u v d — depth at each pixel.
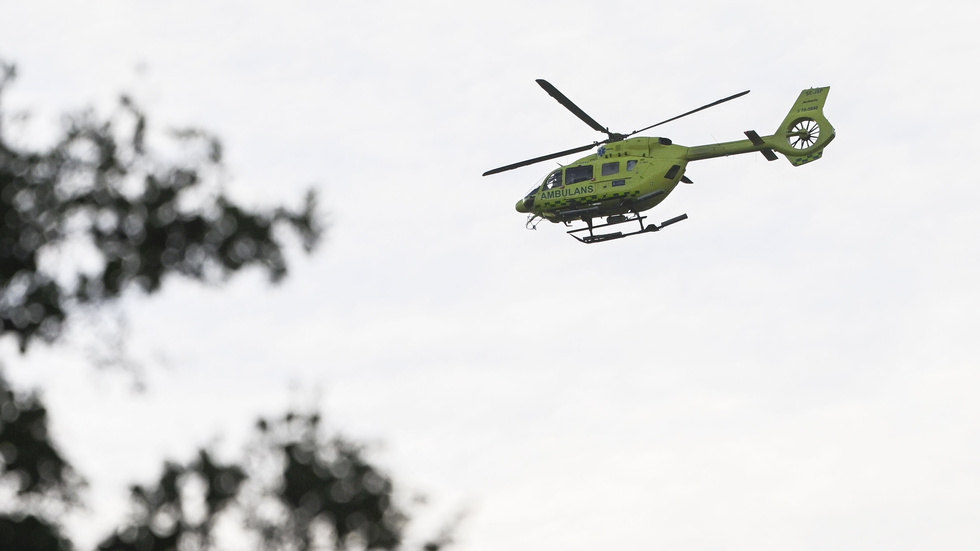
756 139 122.12
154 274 34.38
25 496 31.22
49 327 32.81
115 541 30.77
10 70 34.06
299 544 30.95
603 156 122.56
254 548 31.05
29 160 33.88
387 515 31.20
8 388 31.83
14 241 33.09
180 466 31.34
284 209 36.34
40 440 31.38
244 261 35.47
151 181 35.06
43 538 30.50
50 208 33.53
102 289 33.62
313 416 32.06
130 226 34.53
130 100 35.38
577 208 123.44
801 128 125.25
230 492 31.08
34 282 33.22
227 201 35.84
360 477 31.25
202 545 30.95
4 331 32.66
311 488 30.95
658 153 121.38
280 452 31.50
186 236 35.00
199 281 35.12
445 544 31.31
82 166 34.25
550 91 117.69
